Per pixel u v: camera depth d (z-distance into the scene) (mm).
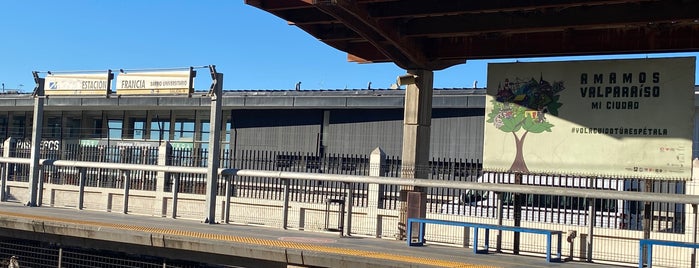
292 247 13859
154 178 24266
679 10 13836
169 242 15109
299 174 18719
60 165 23688
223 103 35125
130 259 15961
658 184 16562
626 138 15281
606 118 15508
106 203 25047
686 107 14734
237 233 16859
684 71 14805
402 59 17531
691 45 14852
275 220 21172
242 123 36781
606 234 15812
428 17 16125
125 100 37125
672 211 16109
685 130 14719
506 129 16594
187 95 20109
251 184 22766
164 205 23688
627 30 15570
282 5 15633
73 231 16547
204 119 37969
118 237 15805
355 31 16156
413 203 17016
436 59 17516
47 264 17266
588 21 14727
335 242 15758
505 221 17062
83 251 16750
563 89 16000
